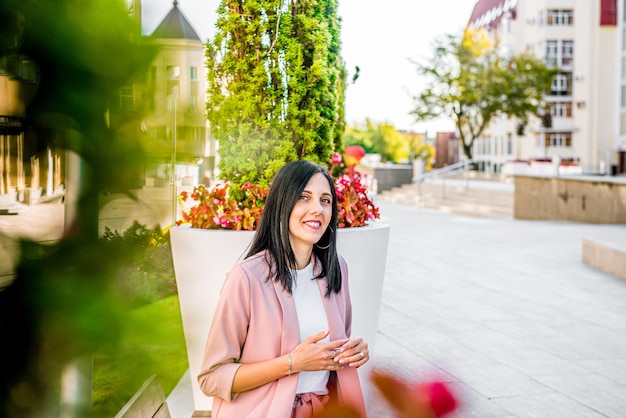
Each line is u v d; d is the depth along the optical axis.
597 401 4.49
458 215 22.52
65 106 1.08
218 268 3.36
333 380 2.25
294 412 2.11
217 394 2.08
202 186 3.55
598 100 54.12
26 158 1.06
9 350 1.04
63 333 1.06
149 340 1.10
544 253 12.41
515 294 8.45
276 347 2.12
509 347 5.88
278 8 3.55
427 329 6.52
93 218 1.08
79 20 1.05
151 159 1.06
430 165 68.31
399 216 21.89
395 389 1.99
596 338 6.25
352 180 3.87
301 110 3.63
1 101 1.08
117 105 1.07
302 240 2.24
